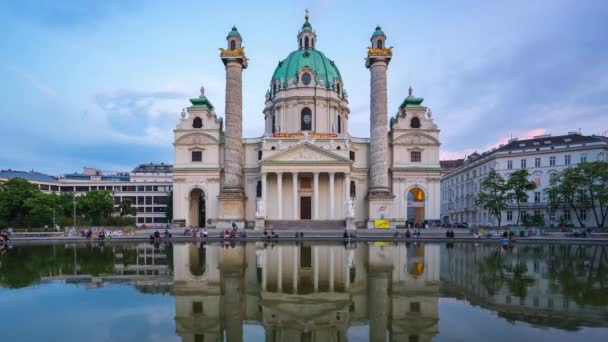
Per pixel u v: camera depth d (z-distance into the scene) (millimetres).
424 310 13820
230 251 34938
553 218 79250
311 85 82750
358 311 13711
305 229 64688
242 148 78812
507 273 21562
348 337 11102
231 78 71562
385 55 70562
